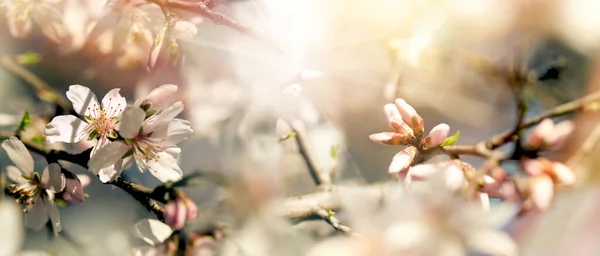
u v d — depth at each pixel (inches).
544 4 16.1
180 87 15.8
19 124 16.0
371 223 13.9
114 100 15.3
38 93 16.5
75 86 15.1
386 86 16.9
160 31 15.2
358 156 16.8
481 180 14.1
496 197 14.1
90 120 15.1
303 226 15.6
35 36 16.1
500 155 14.4
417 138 14.6
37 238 15.8
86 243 15.9
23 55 16.2
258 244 15.5
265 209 15.8
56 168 15.2
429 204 13.8
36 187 15.3
